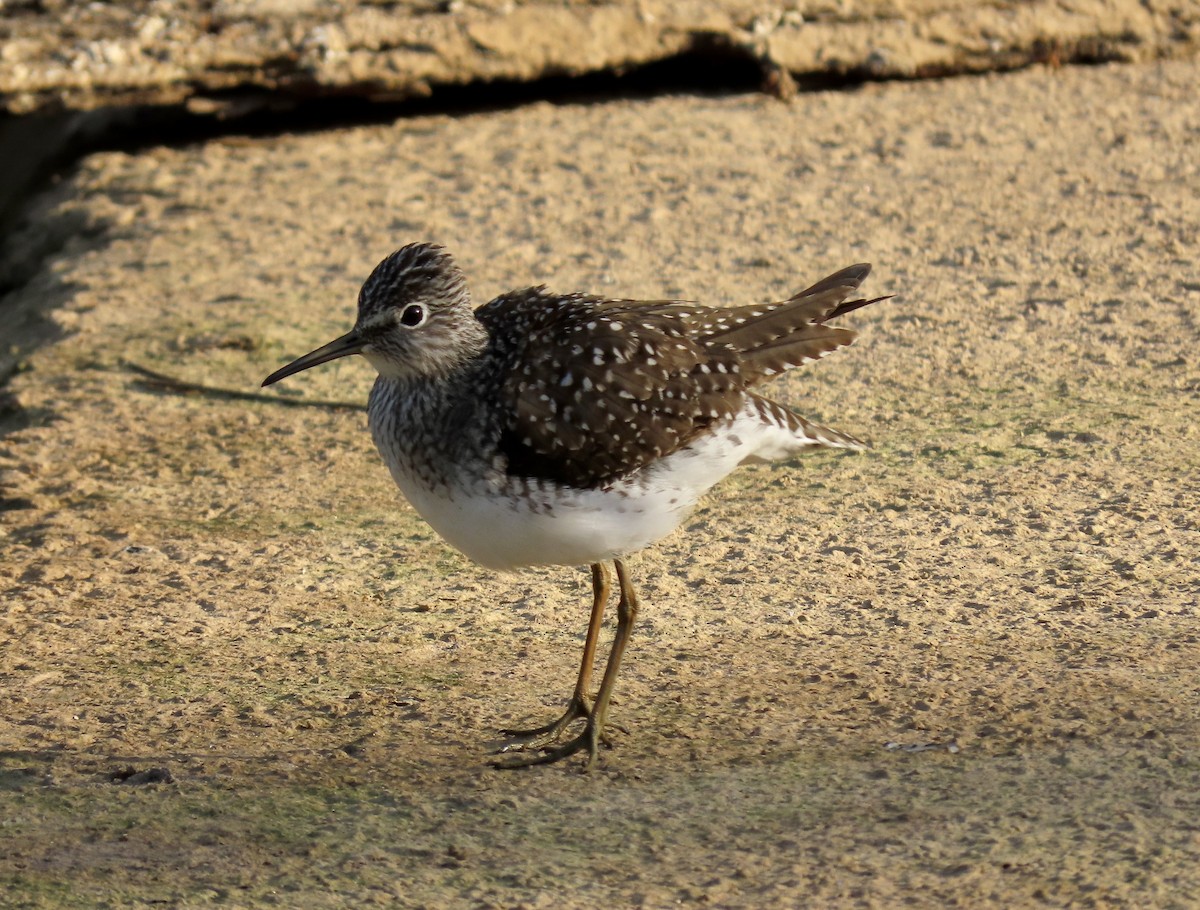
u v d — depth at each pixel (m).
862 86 24.33
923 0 24.36
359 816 8.84
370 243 19.61
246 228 20.38
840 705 9.84
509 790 9.09
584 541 9.60
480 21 23.12
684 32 23.81
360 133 23.69
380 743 9.71
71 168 23.78
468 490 9.58
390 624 11.42
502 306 10.45
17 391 16.14
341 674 10.65
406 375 9.91
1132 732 9.19
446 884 8.09
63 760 9.55
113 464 14.44
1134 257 17.81
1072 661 10.17
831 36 24.08
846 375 15.43
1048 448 13.66
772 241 18.86
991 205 19.64
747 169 21.33
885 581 11.61
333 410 15.57
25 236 21.94
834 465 13.69
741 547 12.33
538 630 11.27
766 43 23.78
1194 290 16.86
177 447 14.78
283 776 9.32
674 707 9.98
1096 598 11.09
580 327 9.83
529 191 20.95
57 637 11.30
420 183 21.52
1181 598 11.02
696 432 9.66
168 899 8.01
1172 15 25.08
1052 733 9.25
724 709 9.89
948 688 9.92
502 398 9.53
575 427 9.44
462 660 10.84
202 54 22.08
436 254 9.84
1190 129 21.89
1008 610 11.02
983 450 13.71
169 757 9.58
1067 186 20.12
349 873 8.22
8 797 9.11
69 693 10.45
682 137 22.62
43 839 8.64
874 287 17.48
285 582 12.13
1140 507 12.47
